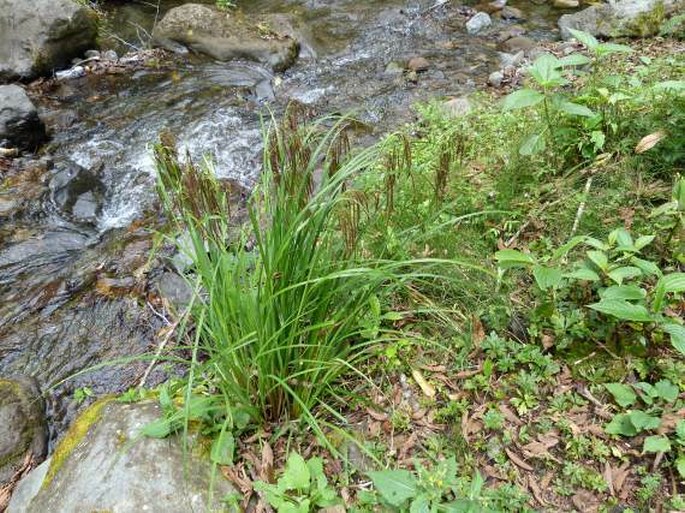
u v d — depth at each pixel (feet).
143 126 17.16
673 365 7.72
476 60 19.69
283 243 6.68
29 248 12.82
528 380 7.89
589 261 8.67
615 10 18.67
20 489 7.82
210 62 20.63
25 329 10.93
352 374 8.30
